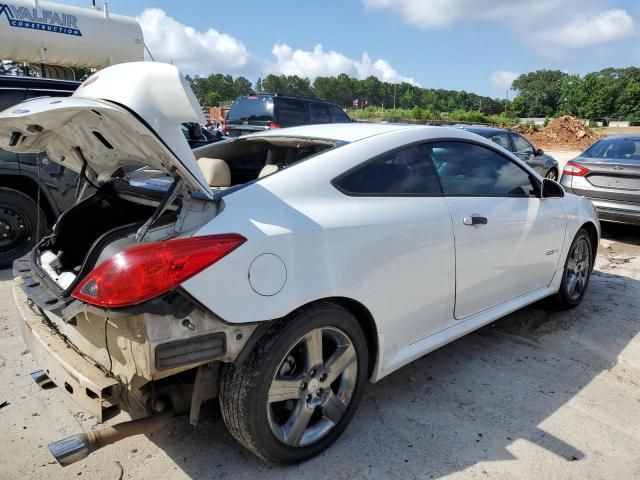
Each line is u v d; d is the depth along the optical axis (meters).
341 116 12.98
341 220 2.48
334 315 2.45
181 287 1.97
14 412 2.90
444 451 2.63
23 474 2.42
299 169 2.53
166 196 2.13
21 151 2.65
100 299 1.94
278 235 2.23
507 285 3.62
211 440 2.70
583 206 4.50
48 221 5.68
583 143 35.69
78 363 2.23
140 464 2.51
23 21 7.70
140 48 8.96
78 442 2.06
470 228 3.16
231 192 2.29
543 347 3.87
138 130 1.95
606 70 129.25
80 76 9.38
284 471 2.47
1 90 5.47
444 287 3.04
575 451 2.66
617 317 4.48
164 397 2.25
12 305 4.41
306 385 2.44
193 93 2.05
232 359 2.18
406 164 2.95
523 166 3.79
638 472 2.51
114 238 2.19
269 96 11.80
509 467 2.53
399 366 2.88
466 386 3.28
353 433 2.76
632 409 3.06
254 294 2.15
